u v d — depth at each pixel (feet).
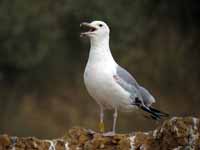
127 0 71.05
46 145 28.43
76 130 29.12
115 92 33.27
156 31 72.18
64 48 69.97
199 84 70.44
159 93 69.10
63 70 69.41
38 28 69.10
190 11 75.66
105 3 69.87
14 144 28.22
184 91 69.87
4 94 68.44
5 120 67.26
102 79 33.04
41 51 69.05
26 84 68.90
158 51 71.10
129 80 33.88
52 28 69.67
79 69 69.67
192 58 71.87
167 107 68.64
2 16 68.33
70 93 68.23
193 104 69.36
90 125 65.92
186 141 26.45
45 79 69.00
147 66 69.92
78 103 67.56
